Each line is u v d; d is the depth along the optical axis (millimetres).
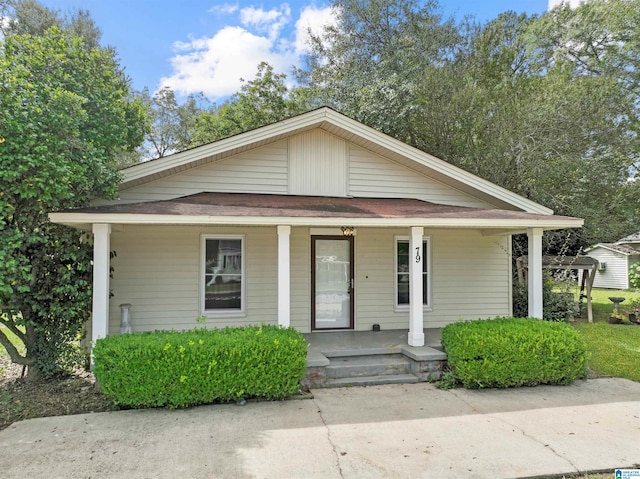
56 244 6230
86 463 3678
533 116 12914
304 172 8352
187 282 7934
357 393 5734
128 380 4934
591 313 11688
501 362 5836
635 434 4312
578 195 13312
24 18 15430
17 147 5035
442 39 15547
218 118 20250
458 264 9320
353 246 8781
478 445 4047
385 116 14211
